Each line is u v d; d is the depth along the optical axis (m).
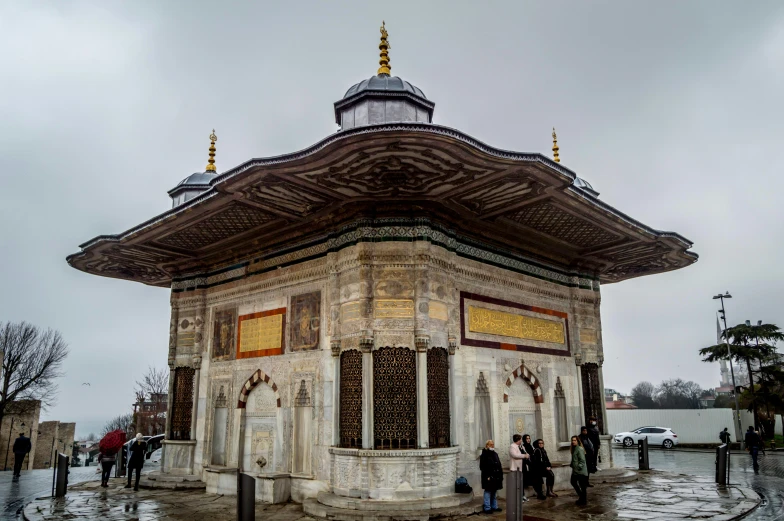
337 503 8.61
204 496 10.80
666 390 74.81
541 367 12.07
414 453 8.73
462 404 10.00
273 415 10.88
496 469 8.70
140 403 37.19
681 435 29.22
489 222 10.91
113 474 17.22
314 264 10.63
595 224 11.08
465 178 8.64
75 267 13.95
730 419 28.92
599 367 13.83
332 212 10.12
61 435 39.88
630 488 11.30
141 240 11.69
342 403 9.44
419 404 8.94
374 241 9.55
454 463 9.29
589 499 10.00
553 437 11.88
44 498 10.81
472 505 8.64
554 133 15.10
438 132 7.34
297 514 8.79
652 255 13.48
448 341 9.73
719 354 29.48
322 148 7.68
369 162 8.02
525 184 8.89
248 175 8.50
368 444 8.84
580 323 13.53
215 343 12.55
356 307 9.41
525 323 11.92
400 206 9.63
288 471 10.21
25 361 30.83
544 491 10.74
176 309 13.58
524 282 12.09
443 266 9.88
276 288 11.38
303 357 10.47
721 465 11.77
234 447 11.48
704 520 8.08
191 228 11.02
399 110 10.61
